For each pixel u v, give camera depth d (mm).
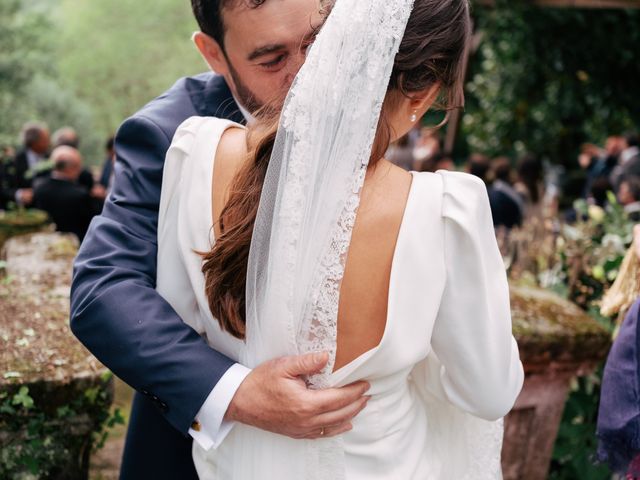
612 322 2885
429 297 1230
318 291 1216
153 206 1512
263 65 1462
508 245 3553
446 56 1227
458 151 10883
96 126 25922
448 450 1504
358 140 1179
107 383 1979
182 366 1285
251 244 1215
